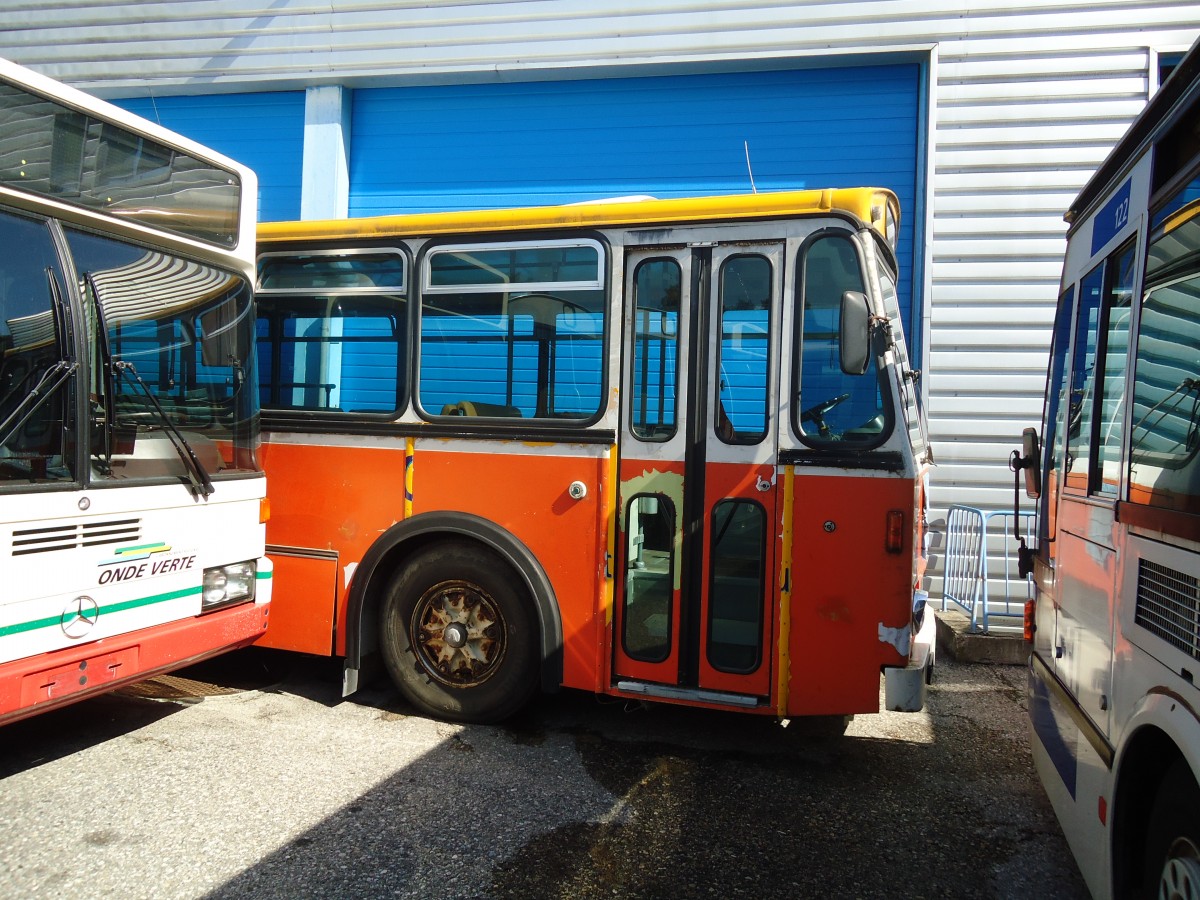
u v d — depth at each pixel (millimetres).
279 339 4902
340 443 4672
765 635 3963
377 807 3455
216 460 4223
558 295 4344
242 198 4414
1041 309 6914
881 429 3840
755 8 7184
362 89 8125
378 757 3980
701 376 4098
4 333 3262
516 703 4355
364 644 4629
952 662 5949
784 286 3988
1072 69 6844
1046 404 4031
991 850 3268
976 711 4934
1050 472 3803
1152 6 6734
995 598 6902
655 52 7355
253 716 4500
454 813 3426
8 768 3760
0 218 3258
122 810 3371
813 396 3949
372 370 4691
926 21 6969
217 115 8406
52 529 3361
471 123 7918
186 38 8219
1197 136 2287
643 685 4152
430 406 4555
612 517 4195
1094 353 3199
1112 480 2793
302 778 3715
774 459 3969
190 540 3994
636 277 4242
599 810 3502
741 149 7406
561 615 4266
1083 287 3496
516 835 3256
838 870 3082
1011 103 6914
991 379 6969
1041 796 3787
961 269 6992
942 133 6984
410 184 8047
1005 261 6949
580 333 4305
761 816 3498
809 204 3963
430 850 3119
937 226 7000
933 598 7047
